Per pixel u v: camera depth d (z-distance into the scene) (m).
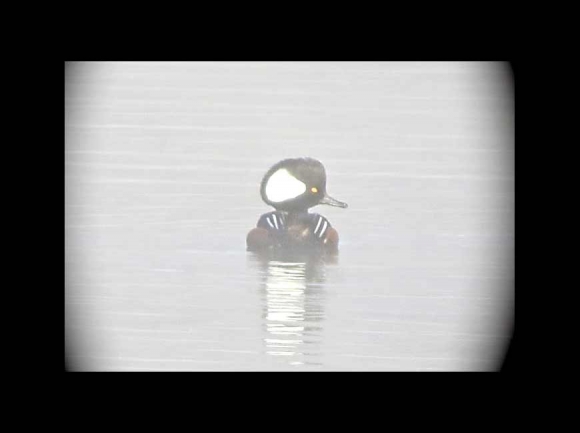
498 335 56.41
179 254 71.88
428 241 75.44
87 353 53.25
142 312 60.03
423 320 58.56
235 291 64.38
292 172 74.75
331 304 61.84
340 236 77.12
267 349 54.59
